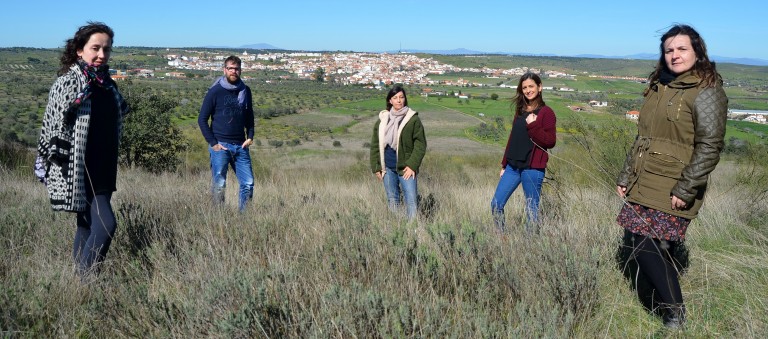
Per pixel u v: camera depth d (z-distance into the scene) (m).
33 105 69.12
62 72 3.18
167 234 3.83
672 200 2.74
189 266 3.08
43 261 3.19
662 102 2.82
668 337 2.67
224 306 2.45
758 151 6.99
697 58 2.73
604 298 3.02
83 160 3.14
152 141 14.97
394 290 2.78
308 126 91.50
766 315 2.75
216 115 5.38
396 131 5.15
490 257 3.19
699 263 3.54
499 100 136.75
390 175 5.31
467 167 16.52
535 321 2.42
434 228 3.58
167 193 5.41
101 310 2.60
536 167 4.31
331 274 2.97
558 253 3.10
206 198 4.93
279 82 190.25
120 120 3.46
